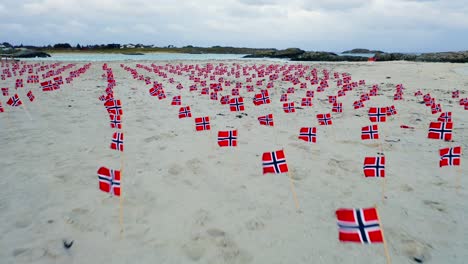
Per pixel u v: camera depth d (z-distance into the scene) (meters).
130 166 5.70
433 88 17.31
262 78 25.58
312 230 3.82
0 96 13.62
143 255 3.33
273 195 4.70
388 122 9.48
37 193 4.63
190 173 5.43
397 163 6.01
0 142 7.04
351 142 7.38
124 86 18.52
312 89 17.95
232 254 3.36
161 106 11.80
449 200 4.56
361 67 32.94
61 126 8.53
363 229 2.79
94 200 4.45
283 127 8.79
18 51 72.06
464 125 9.05
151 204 4.37
